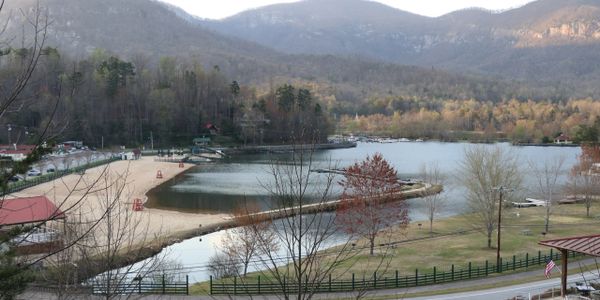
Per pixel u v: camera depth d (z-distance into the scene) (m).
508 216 61.97
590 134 157.62
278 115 185.62
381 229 54.50
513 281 35.09
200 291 33.03
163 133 169.75
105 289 16.55
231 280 36.00
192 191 88.06
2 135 71.38
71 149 127.94
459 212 68.38
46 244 18.08
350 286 34.28
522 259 42.78
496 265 40.47
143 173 108.50
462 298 31.16
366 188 46.38
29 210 40.59
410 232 55.25
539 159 129.12
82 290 15.24
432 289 34.06
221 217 63.34
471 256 44.72
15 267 11.10
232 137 182.75
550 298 28.88
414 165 128.38
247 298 30.70
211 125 180.00
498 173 50.97
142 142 165.75
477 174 51.28
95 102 151.75
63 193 72.38
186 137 176.62
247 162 141.00
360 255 43.91
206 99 186.62
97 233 27.39
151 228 55.62
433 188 83.38
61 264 15.98
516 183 65.88
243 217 41.38
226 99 193.88
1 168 11.07
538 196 79.88
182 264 41.62
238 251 41.06
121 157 132.88
